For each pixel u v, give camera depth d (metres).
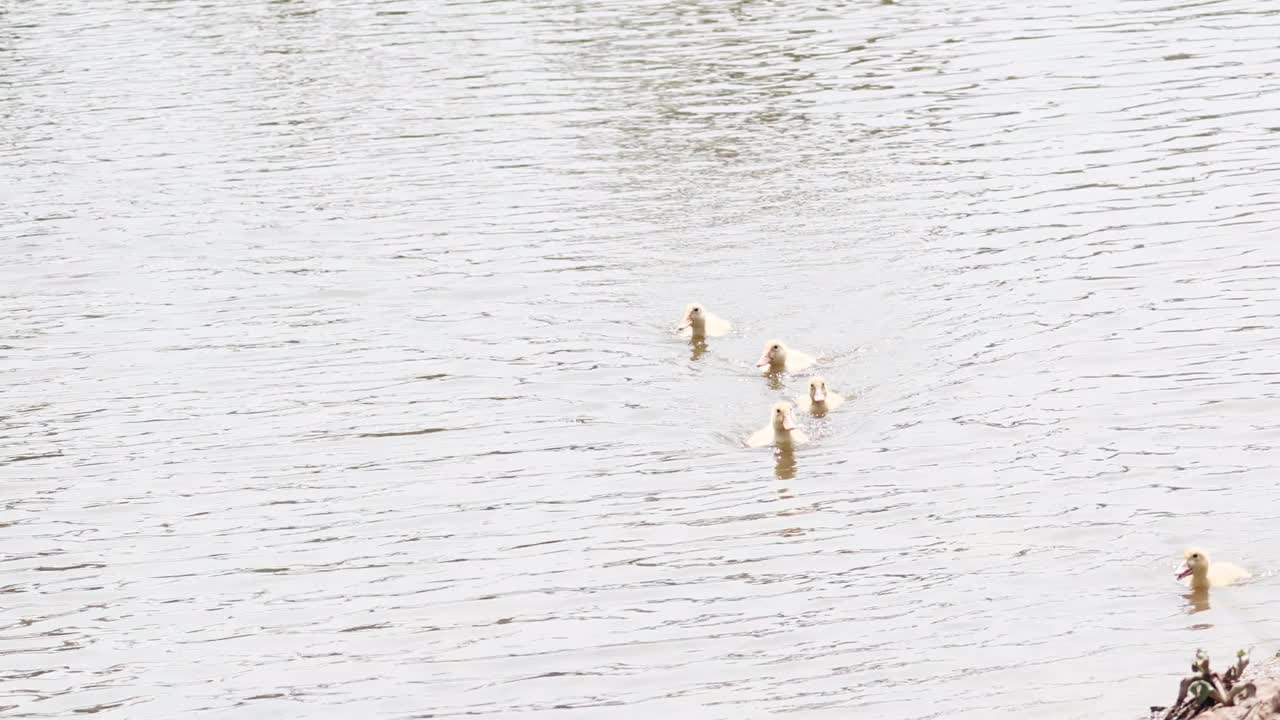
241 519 32.12
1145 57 63.78
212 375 39.22
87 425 36.69
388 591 29.23
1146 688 24.69
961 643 26.50
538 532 31.06
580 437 35.16
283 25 78.69
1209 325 38.59
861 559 29.39
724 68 65.94
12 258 47.97
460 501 32.44
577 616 28.08
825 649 26.61
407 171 54.59
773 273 43.88
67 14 84.31
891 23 72.56
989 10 74.19
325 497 32.88
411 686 26.27
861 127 56.84
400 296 43.72
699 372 38.22
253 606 28.95
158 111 63.75
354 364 39.53
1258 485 31.06
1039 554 29.19
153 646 27.80
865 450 33.81
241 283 45.28
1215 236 44.16
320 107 63.19
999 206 47.84
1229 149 51.47
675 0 79.88
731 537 30.52
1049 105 58.03
